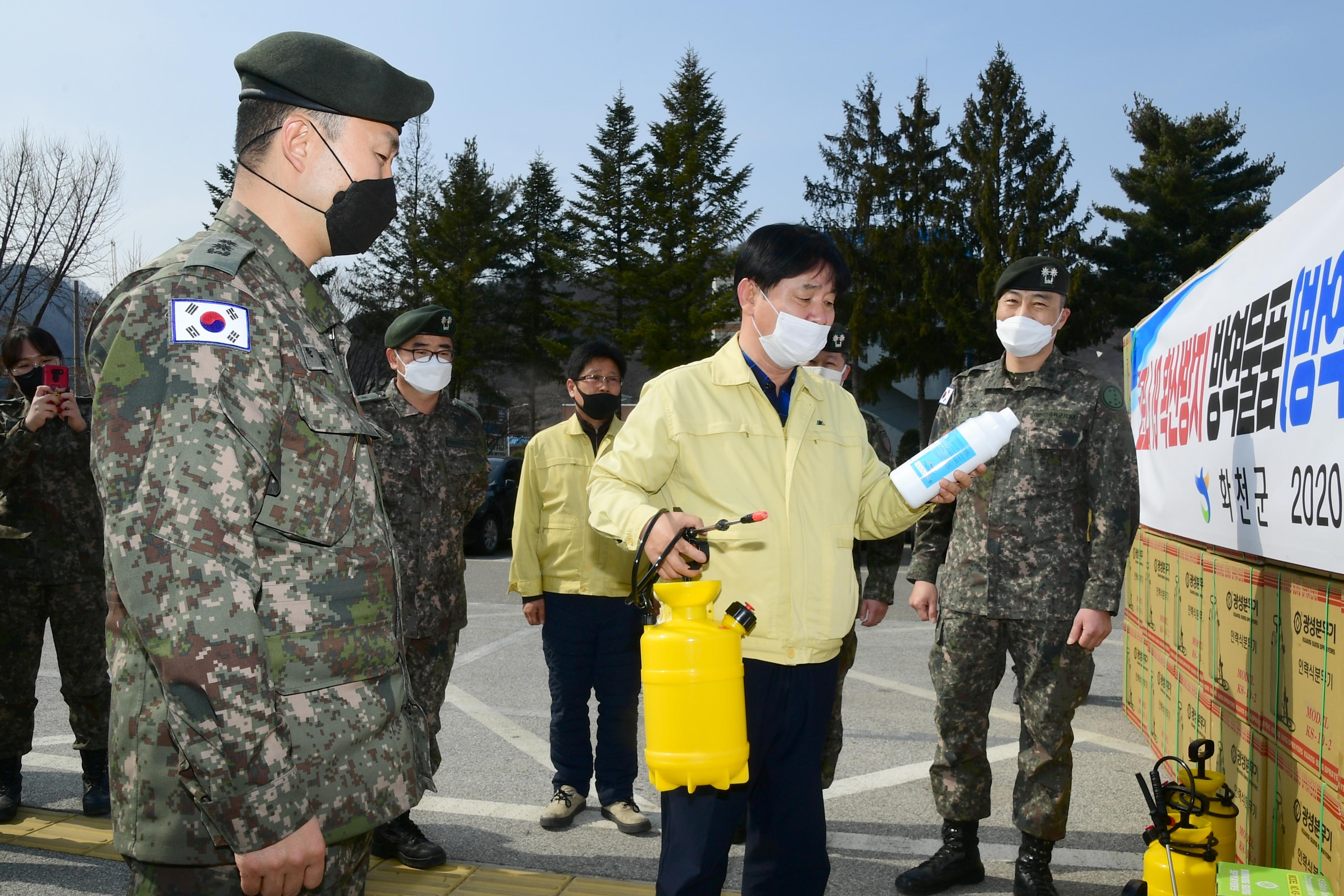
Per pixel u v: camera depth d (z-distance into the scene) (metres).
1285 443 2.67
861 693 6.03
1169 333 4.22
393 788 1.52
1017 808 3.16
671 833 2.14
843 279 2.21
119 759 1.43
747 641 2.16
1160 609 4.37
